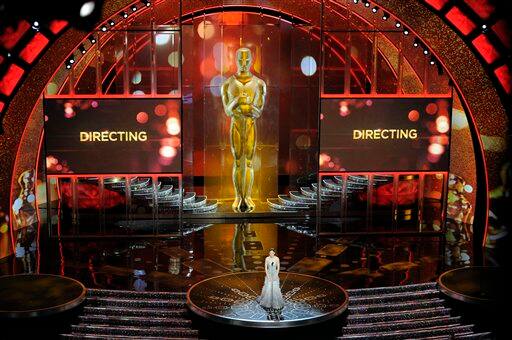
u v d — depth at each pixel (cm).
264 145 2308
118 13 1953
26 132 2052
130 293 1515
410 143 1978
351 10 2234
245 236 2034
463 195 2255
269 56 2267
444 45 1958
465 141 2214
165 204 2269
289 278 1606
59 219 2219
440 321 1485
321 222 2203
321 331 1381
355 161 1975
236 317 1346
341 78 2314
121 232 2045
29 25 1636
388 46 2248
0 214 1789
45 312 1363
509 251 1895
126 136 1927
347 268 1714
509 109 1897
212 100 2270
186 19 2283
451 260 1795
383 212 2320
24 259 1770
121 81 2211
